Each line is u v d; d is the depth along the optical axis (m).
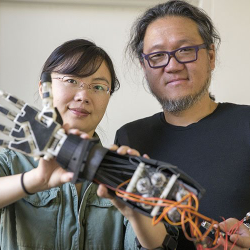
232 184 1.17
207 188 1.17
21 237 1.02
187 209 0.69
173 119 1.29
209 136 1.23
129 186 0.70
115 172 0.74
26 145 0.73
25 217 1.04
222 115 1.27
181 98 1.20
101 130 1.60
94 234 1.05
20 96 1.69
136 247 1.02
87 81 1.08
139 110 1.72
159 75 1.22
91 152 0.71
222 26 1.71
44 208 1.05
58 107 1.07
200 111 1.28
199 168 1.20
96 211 1.07
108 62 1.14
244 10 1.71
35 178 0.83
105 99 1.11
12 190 0.85
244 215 1.16
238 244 0.94
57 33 1.71
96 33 1.71
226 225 0.96
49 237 1.03
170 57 1.19
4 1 1.70
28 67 1.70
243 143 1.21
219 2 1.72
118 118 1.71
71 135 0.73
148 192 0.69
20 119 0.73
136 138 1.30
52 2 1.70
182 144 1.25
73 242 1.03
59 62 1.08
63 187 1.08
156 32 1.22
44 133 0.72
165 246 0.93
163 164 0.70
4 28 1.70
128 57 1.67
